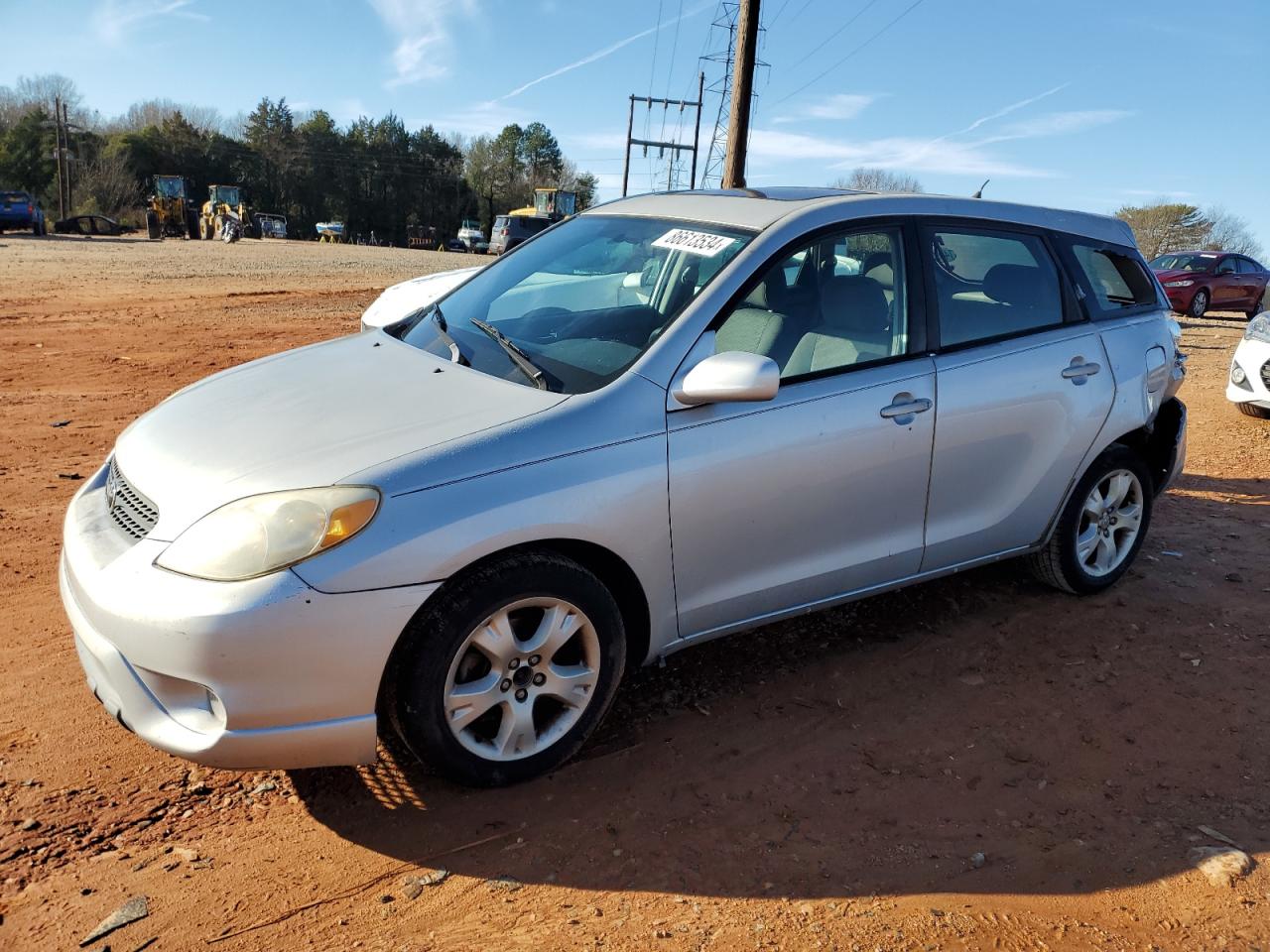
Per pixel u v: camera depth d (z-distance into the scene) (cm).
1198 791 311
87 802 290
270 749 260
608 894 257
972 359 380
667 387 312
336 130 10562
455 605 273
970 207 404
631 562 304
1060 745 336
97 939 237
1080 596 456
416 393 318
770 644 403
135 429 335
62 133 7188
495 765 295
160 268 2536
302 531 258
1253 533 561
